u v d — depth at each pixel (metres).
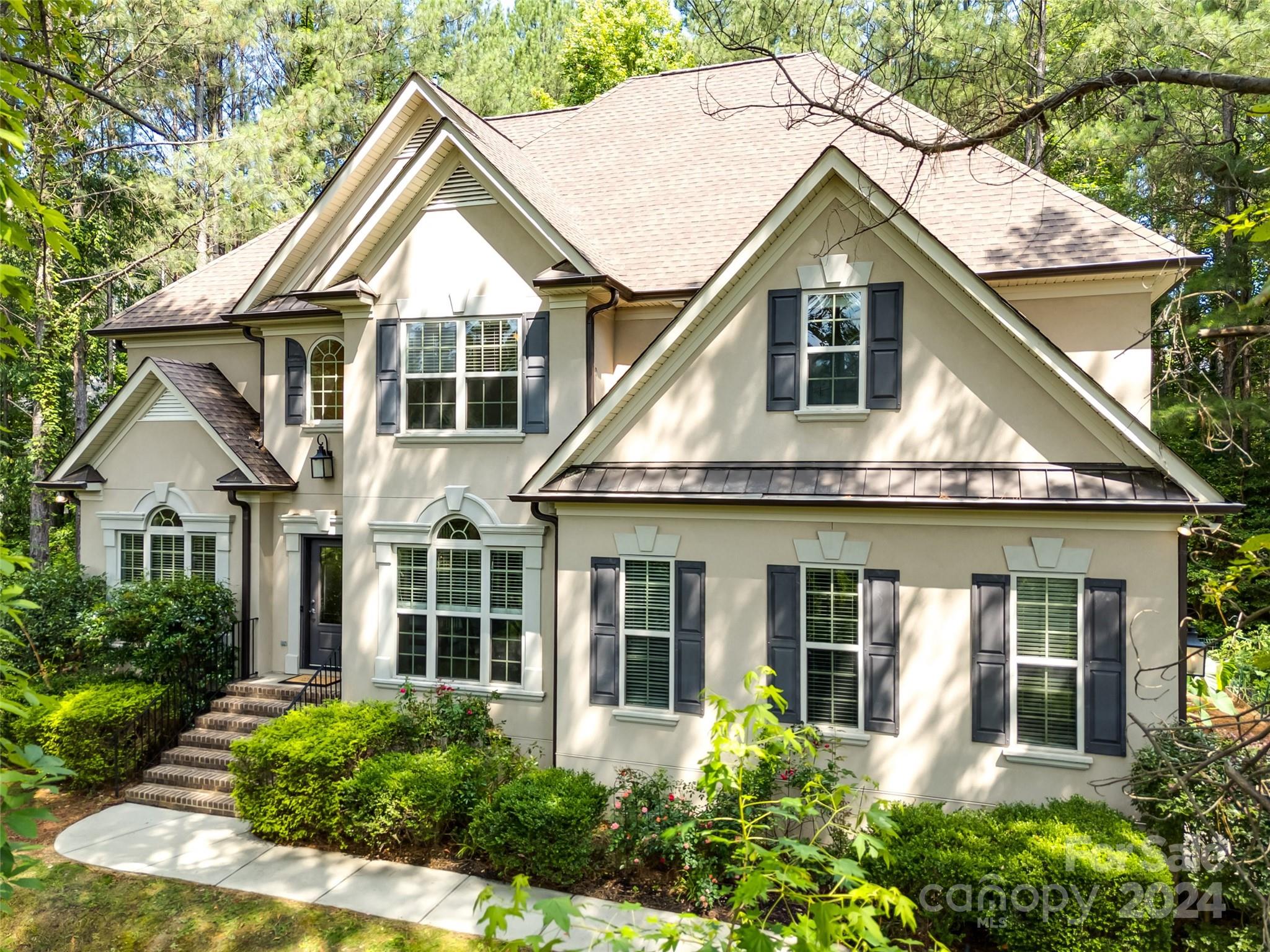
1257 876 8.31
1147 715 9.87
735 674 11.70
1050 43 16.89
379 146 15.50
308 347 17.05
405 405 14.76
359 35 31.70
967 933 9.25
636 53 41.00
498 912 3.06
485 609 14.20
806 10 11.30
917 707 10.80
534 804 10.45
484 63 35.06
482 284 14.30
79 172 27.67
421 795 11.12
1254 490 21.11
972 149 9.27
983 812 9.90
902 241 11.33
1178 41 13.02
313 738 12.11
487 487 14.25
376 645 14.80
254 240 20.84
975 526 10.65
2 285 4.53
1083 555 10.20
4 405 28.98
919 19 11.69
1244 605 17.48
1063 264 12.30
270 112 28.95
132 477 17.59
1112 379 12.64
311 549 17.05
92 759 13.60
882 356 11.46
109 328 18.73
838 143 15.74
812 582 11.46
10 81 4.73
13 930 9.84
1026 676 10.48
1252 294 17.77
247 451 16.66
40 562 25.41
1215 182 14.54
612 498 12.05
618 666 12.31
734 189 15.70
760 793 10.28
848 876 3.62
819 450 11.77
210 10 25.88
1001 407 10.94
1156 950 8.27
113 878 10.82
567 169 17.56
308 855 11.52
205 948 9.41
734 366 12.19
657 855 10.64
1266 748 5.10
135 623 15.22
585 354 13.73
